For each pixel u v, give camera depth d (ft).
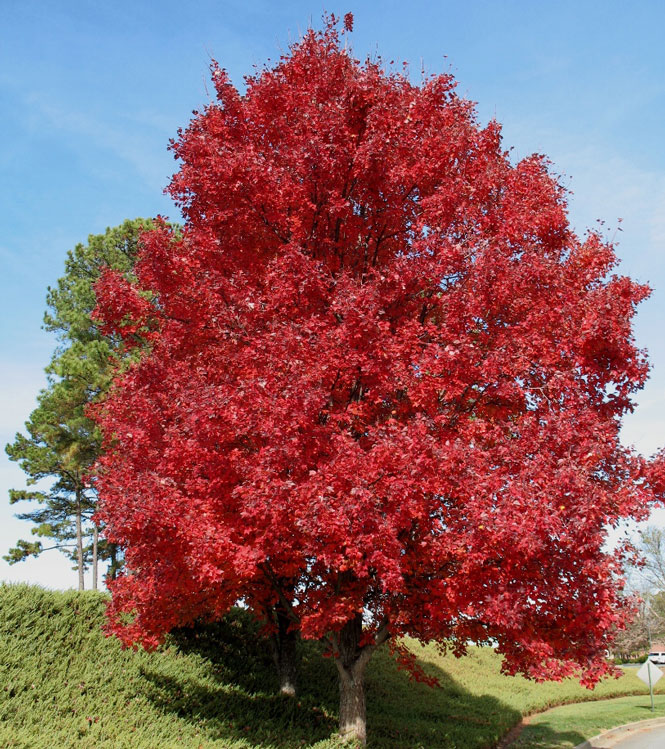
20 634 40.29
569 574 25.50
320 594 30.53
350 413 30.45
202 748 30.89
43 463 87.86
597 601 24.58
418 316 34.53
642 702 92.32
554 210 32.81
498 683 88.63
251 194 33.81
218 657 51.26
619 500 25.05
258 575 32.94
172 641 49.83
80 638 43.01
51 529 97.81
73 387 77.00
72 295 89.81
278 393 27.04
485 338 29.78
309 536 25.72
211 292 32.89
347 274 31.78
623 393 29.91
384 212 35.14
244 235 36.29
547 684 98.89
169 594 29.86
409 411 31.09
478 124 38.27
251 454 29.50
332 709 47.09
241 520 27.71
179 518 26.30
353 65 38.52
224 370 33.94
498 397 30.48
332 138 33.40
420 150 34.01
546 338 29.50
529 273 29.86
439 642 34.58
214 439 28.48
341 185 34.50
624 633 189.88
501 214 33.19
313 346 28.43
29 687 35.91
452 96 38.58
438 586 26.68
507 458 26.00
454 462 24.79
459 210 32.22
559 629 26.91
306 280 30.81
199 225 37.81
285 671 48.29
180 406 30.68
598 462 26.20
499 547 24.34
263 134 39.04
